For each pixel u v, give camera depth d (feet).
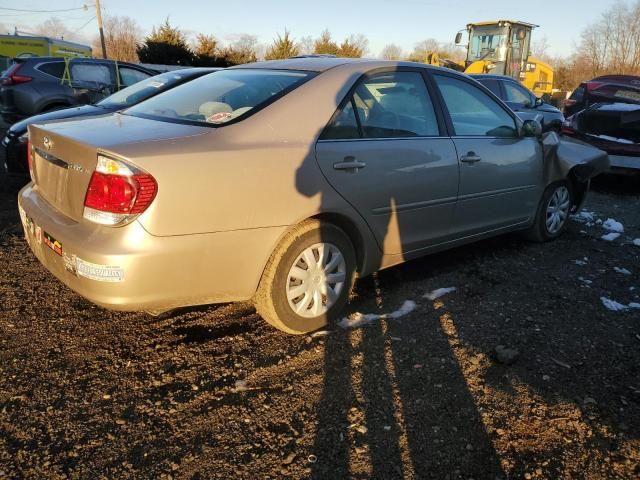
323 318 10.74
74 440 7.57
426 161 11.91
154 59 94.53
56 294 11.99
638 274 14.62
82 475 6.98
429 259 15.07
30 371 9.11
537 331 11.05
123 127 9.62
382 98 11.53
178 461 7.29
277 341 10.39
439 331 10.90
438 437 7.86
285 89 10.37
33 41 88.43
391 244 11.71
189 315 11.33
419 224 12.19
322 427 8.01
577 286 13.55
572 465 7.40
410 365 9.66
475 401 8.68
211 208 8.61
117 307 8.39
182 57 95.71
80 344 10.03
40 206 9.86
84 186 8.53
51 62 30.99
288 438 7.77
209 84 11.77
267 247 9.39
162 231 8.23
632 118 25.31
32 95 29.84
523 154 14.79
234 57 99.09
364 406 8.50
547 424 8.18
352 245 10.98
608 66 132.87
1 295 11.78
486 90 14.26
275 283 9.81
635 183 28.53
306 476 7.08
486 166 13.51
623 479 7.18
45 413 8.09
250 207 9.03
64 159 9.01
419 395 8.80
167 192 8.19
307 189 9.75
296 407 8.45
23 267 13.38
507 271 14.35
